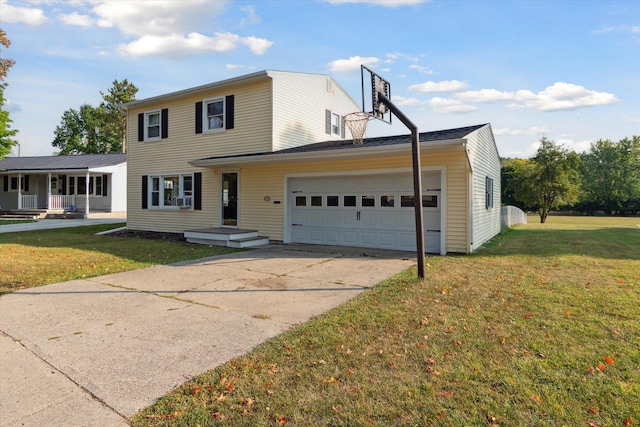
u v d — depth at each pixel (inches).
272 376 118.2
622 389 107.7
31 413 98.0
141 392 109.0
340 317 174.6
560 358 128.0
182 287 238.5
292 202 476.7
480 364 124.3
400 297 207.5
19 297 213.0
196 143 553.0
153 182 611.2
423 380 114.3
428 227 385.7
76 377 118.0
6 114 986.1
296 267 305.4
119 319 174.7
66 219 860.6
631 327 156.7
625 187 1745.8
